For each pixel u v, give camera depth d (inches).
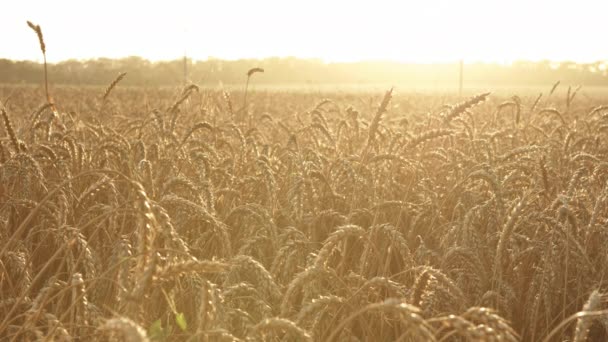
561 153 275.0
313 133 286.4
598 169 212.2
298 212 175.3
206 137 315.9
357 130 279.3
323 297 112.4
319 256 119.2
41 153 204.4
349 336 131.8
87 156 221.1
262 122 390.9
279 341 123.1
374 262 165.6
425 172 233.0
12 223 181.8
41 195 194.5
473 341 84.5
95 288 128.0
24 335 122.1
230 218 170.4
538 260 187.6
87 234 178.1
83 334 115.3
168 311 134.8
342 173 214.5
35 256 170.1
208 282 102.6
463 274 151.8
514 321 160.4
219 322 100.5
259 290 124.1
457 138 289.1
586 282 163.9
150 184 166.6
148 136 280.4
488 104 772.0
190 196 186.9
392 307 84.1
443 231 191.3
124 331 65.2
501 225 170.6
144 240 93.6
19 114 486.3
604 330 159.9
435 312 131.3
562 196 160.9
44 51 268.5
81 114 442.9
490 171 177.2
